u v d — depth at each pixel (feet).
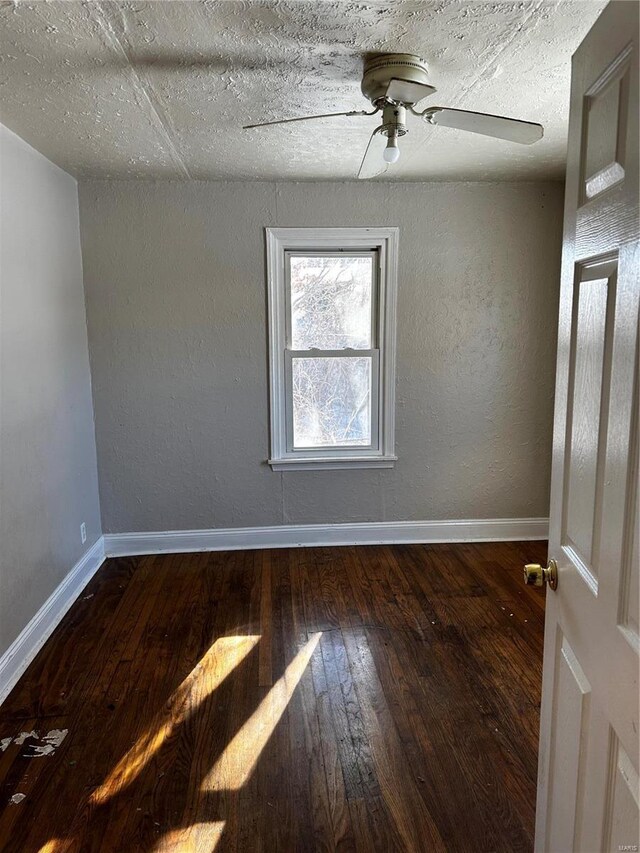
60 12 4.97
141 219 11.13
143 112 7.34
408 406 12.19
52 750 6.44
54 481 9.43
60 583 9.61
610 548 3.07
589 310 3.43
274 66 6.10
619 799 2.98
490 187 11.55
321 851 5.21
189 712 7.08
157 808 5.67
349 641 8.67
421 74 6.09
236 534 12.32
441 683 7.64
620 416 2.93
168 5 4.88
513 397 12.32
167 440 11.86
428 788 5.90
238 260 11.43
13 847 5.26
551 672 4.19
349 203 11.39
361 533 12.60
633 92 2.79
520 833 5.38
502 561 11.64
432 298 11.85
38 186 9.04
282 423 12.10
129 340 11.45
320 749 6.45
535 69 6.29
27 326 8.50
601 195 3.22
